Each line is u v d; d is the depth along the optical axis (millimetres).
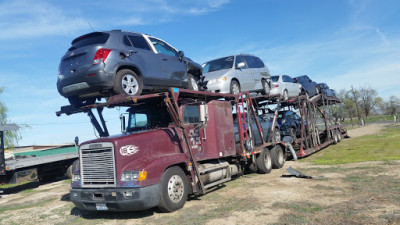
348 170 9188
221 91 10477
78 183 6219
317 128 15430
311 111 14906
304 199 6207
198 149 7363
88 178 6066
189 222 5316
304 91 17703
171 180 6180
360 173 8539
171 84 8180
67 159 14320
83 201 5988
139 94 7086
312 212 5273
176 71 8383
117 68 6582
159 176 5863
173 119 6750
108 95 6902
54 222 6457
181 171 6473
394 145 14500
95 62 6383
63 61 6852
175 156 6379
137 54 7195
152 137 6371
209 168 7516
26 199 10094
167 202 5965
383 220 4570
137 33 7613
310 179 8336
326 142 16547
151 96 6426
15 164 11695
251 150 9672
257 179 9188
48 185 13539
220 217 5473
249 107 10102
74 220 6434
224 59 11805
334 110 20312
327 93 19297
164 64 7949
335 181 7770
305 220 4855
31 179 12461
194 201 6910
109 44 6680
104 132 7688
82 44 6816
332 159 12195
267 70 13633
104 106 6680
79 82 6551
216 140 8023
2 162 11422
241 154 9180
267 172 10281
